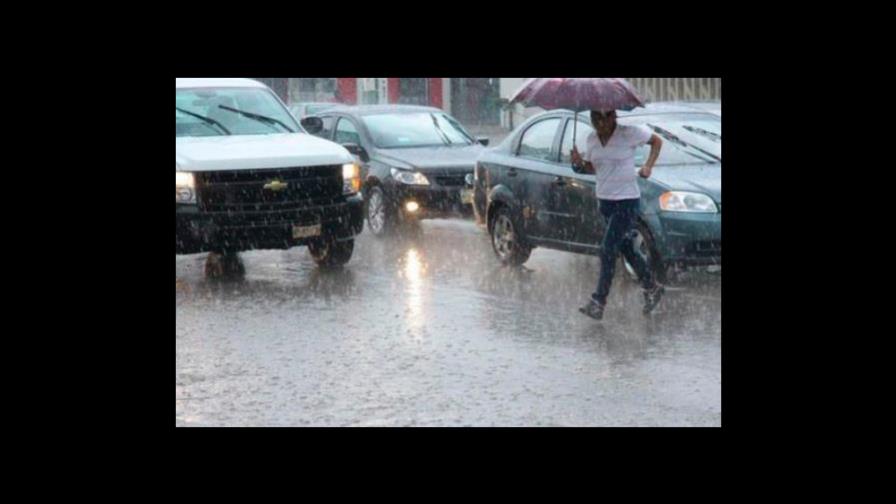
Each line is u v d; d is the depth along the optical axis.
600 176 27.31
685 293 30.48
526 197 34.06
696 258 29.81
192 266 36.50
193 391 21.91
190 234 33.19
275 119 37.19
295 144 35.12
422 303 29.97
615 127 27.23
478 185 36.25
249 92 37.81
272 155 34.00
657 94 77.62
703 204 29.89
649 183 30.48
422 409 20.52
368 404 20.91
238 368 23.61
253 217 33.56
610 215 27.31
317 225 34.25
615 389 21.62
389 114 46.28
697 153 32.34
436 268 35.62
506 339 25.77
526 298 30.52
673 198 29.97
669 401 20.81
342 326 27.41
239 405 20.94
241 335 26.56
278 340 26.05
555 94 26.95
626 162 27.16
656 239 29.98
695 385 21.83
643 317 27.73
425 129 45.78
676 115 34.69
